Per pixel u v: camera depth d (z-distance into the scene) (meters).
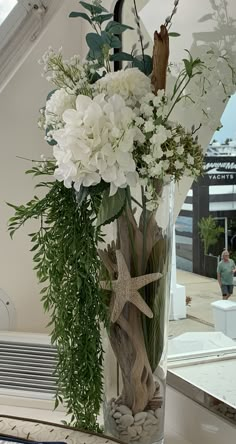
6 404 1.36
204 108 1.17
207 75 1.16
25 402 1.35
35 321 1.75
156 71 1.01
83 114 0.90
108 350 1.08
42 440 1.03
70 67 1.01
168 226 1.06
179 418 1.23
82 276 1.04
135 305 1.04
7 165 1.72
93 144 0.89
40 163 1.17
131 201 1.01
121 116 0.90
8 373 1.43
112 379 1.09
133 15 1.45
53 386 1.38
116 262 1.04
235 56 1.09
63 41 1.74
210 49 1.16
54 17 1.72
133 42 1.43
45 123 1.06
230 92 1.10
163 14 1.33
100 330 1.08
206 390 1.15
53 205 1.06
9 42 1.74
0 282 1.72
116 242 1.04
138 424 1.07
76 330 1.06
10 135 1.71
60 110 0.98
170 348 1.28
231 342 1.10
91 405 1.09
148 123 0.91
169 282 1.09
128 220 1.02
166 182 1.01
